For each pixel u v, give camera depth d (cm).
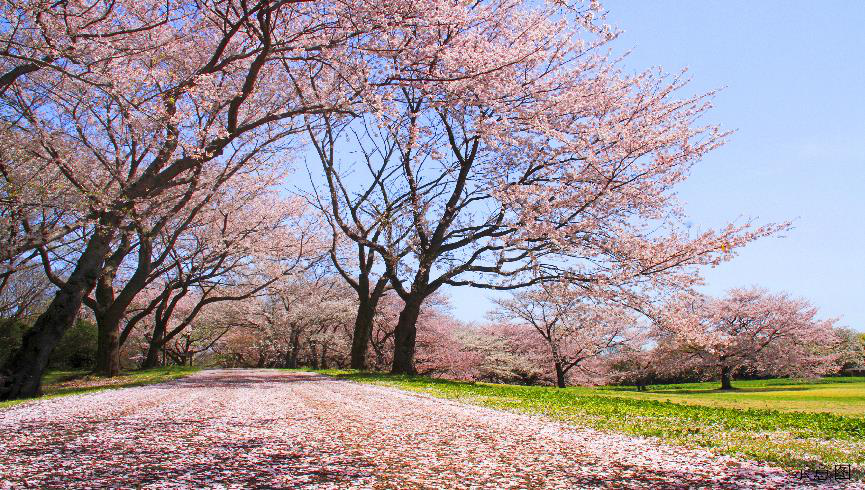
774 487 485
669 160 1781
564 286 1997
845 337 4803
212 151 1513
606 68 1994
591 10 1073
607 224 1900
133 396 1442
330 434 780
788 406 1355
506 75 1655
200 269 3083
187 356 6134
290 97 1959
